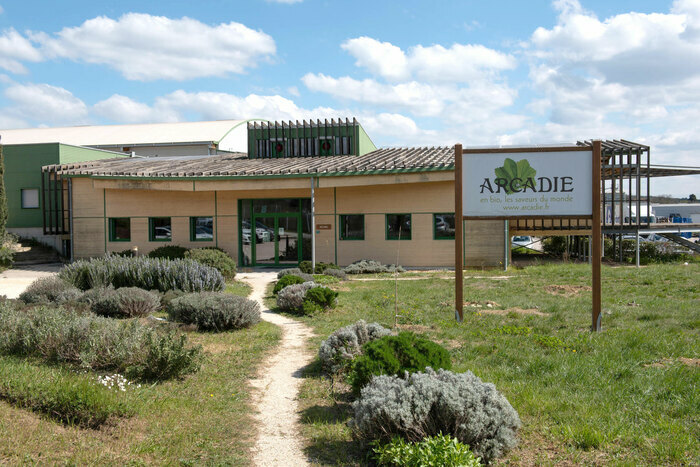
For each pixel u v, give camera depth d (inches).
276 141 1136.8
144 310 475.8
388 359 249.1
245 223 984.3
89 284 605.6
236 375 306.8
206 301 436.5
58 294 522.6
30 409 227.1
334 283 706.8
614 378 271.7
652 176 1252.5
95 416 220.2
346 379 281.9
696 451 186.9
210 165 1056.2
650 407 228.7
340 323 446.3
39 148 1184.8
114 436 208.7
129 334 314.3
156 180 923.4
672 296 526.9
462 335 380.8
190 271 593.3
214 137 1656.0
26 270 931.3
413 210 902.4
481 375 279.7
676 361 295.0
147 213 1002.1
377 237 919.7
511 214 436.8
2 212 956.0
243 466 191.6
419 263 900.0
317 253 948.0
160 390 272.7
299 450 206.1
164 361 289.0
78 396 226.2
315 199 948.0
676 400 234.2
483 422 189.0
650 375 269.1
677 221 1788.9
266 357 348.8
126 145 1621.6
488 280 699.4
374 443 193.3
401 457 177.6
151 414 235.3
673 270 729.0
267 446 209.6
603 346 333.4
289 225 971.3
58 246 1139.3
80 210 1015.6
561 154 429.7
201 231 993.5
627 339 345.7
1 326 345.4
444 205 889.5
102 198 1010.1
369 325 334.0
